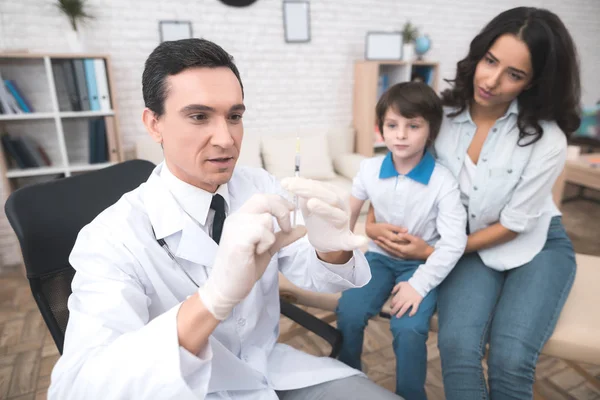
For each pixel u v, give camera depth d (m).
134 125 2.87
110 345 0.57
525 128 1.12
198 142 0.66
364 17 3.34
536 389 1.42
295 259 0.92
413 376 1.08
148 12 2.71
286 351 0.96
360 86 3.36
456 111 1.25
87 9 2.54
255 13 2.98
